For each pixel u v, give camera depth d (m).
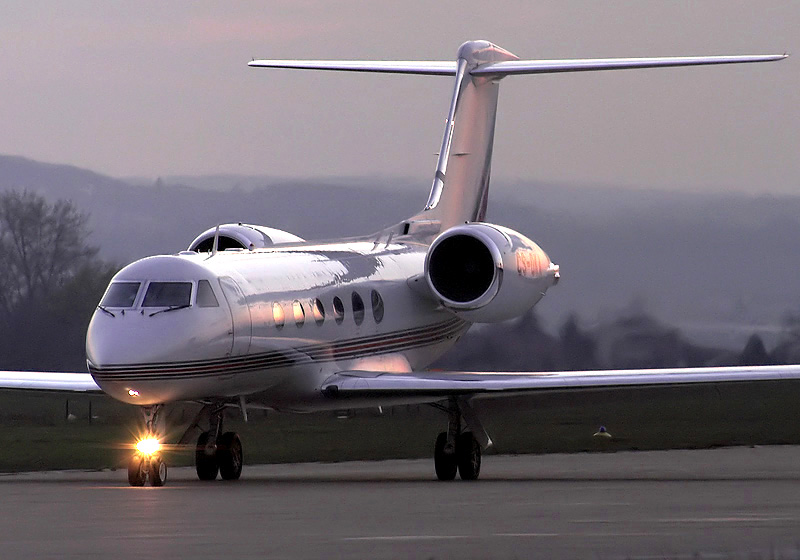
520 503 61.59
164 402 77.56
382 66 108.06
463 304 93.06
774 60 97.44
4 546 45.75
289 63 106.25
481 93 111.06
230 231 100.69
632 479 80.50
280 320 84.56
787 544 44.78
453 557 42.03
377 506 60.19
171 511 57.94
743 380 83.56
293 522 52.91
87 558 42.62
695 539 46.31
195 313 77.88
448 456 85.44
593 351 158.62
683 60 99.44
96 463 96.12
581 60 103.69
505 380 85.19
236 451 83.69
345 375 90.38
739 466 93.75
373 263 99.06
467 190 111.69
